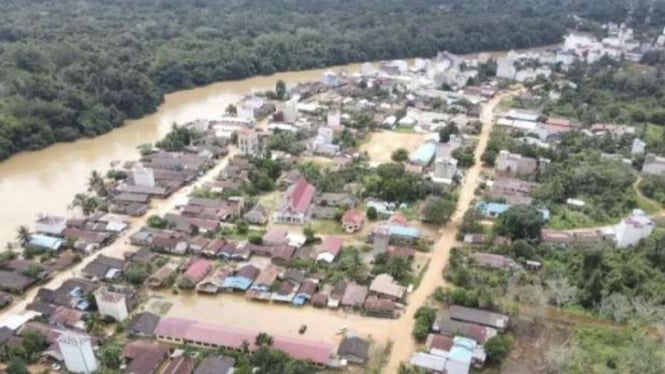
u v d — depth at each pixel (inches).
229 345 3641.7
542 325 3934.5
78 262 4655.5
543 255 4697.3
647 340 3673.7
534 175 6186.0
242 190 5861.2
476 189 5994.1
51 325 3846.0
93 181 5920.3
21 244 4822.8
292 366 3358.8
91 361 3415.4
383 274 4392.2
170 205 5664.4
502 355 3572.8
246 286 4298.7
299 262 4576.8
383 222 5305.1
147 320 3848.4
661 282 4207.7
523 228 4867.1
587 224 5260.8
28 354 3528.5
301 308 4136.3
